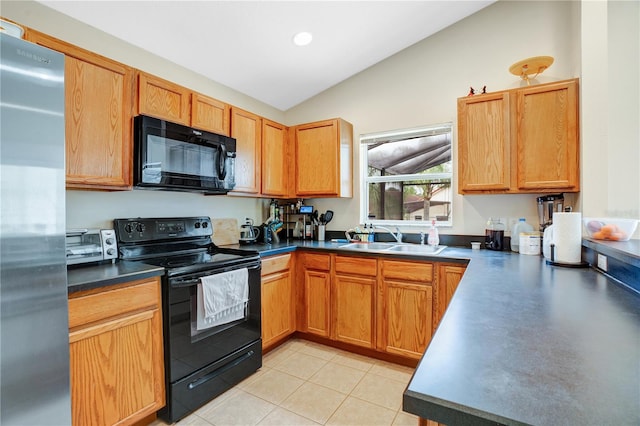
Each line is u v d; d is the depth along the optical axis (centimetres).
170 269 173
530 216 249
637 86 187
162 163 196
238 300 208
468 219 271
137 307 160
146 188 197
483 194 249
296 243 300
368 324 249
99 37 203
